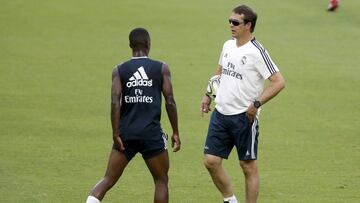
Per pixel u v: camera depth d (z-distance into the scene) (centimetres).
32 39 8069
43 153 4484
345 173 4188
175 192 3781
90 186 3841
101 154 4500
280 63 7306
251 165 3325
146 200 3641
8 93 6025
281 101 6034
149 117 3078
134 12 9362
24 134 4912
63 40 8069
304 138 4994
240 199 3700
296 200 3678
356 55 7706
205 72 6906
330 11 9531
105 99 5966
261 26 8788
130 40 3123
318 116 5612
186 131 5103
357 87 6550
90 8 9475
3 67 6906
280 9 9625
